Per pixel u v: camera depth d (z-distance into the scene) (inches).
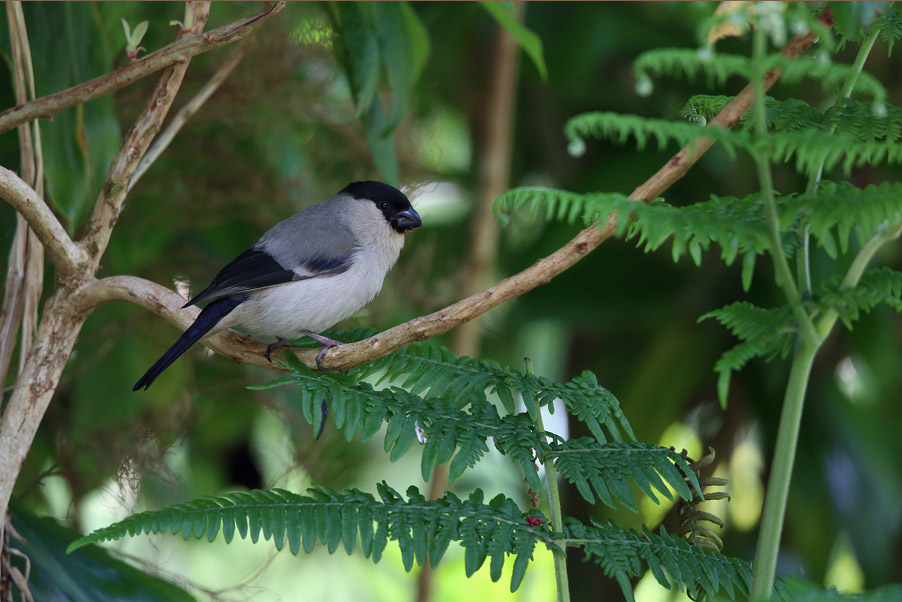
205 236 435.2
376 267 307.1
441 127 514.3
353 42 299.1
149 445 361.4
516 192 156.6
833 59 453.1
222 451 465.4
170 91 217.3
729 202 172.1
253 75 370.3
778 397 454.9
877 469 450.3
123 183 217.9
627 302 466.6
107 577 253.8
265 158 400.8
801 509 447.8
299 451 399.2
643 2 487.5
